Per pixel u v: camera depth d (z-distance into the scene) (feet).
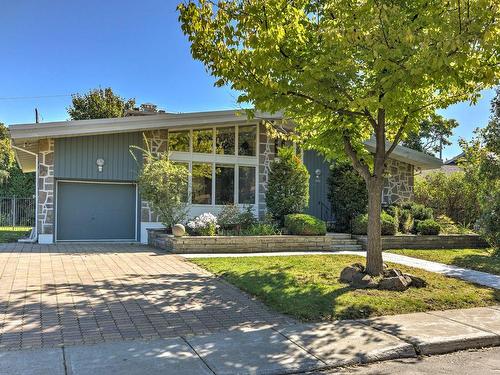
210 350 16.49
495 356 17.40
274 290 25.20
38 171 47.65
